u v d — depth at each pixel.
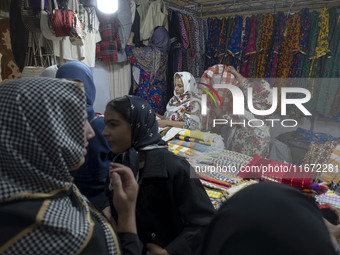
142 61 3.71
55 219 0.54
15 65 2.83
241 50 3.89
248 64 3.83
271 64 3.55
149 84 3.84
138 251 0.69
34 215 0.52
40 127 0.53
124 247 0.68
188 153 1.42
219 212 0.38
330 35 3.07
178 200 0.90
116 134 0.93
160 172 0.87
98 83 3.76
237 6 4.38
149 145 0.93
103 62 3.79
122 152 0.97
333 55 3.04
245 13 4.32
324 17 3.08
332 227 0.67
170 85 4.05
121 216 0.72
